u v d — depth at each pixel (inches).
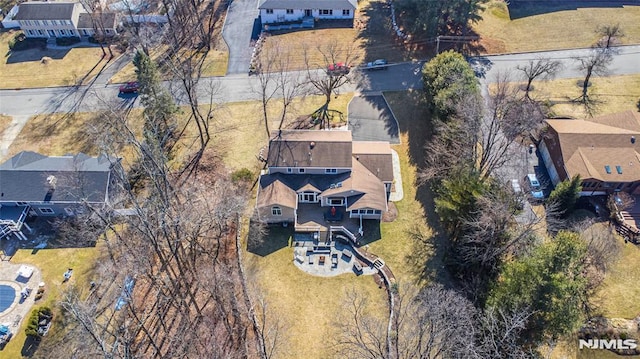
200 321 1798.7
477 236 1776.6
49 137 2691.9
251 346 1713.8
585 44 3048.7
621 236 2055.9
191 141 2578.7
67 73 3142.2
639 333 1740.9
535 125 2276.1
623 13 3292.3
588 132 2267.5
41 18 3316.9
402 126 2591.0
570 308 1496.1
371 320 1770.4
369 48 3112.7
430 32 2962.6
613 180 2139.5
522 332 1565.0
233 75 3016.7
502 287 1627.7
